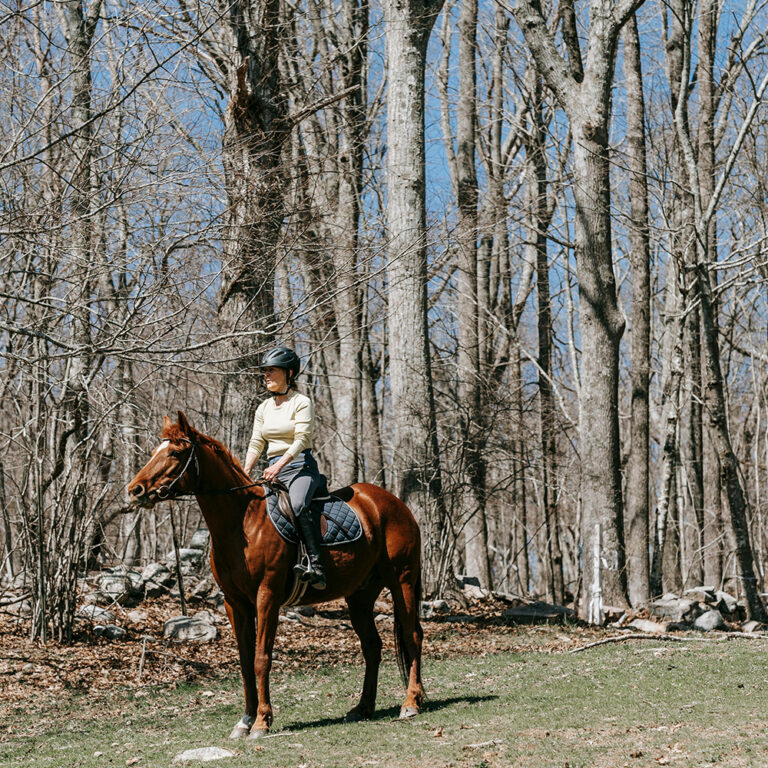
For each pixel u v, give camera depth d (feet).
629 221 74.90
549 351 90.89
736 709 28.68
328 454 103.76
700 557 95.09
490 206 70.74
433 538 62.03
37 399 44.62
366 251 48.44
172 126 43.11
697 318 86.53
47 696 37.14
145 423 49.73
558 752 23.97
